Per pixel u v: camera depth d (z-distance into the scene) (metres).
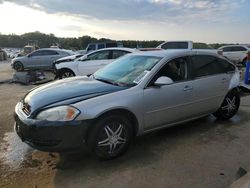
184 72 4.86
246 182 2.69
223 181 3.46
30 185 3.36
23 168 3.78
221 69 5.54
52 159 4.04
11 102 7.62
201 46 16.86
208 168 3.79
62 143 3.56
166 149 4.39
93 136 3.73
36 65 17.94
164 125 4.64
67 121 3.53
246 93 9.03
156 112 4.39
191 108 4.94
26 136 3.65
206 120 5.88
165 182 3.42
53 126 3.51
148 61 4.73
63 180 3.47
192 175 3.60
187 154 4.21
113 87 4.20
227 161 4.00
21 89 10.07
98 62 10.66
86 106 3.66
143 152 4.27
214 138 4.88
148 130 4.43
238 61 22.02
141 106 4.17
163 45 16.55
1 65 25.97
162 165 3.86
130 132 4.11
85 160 3.99
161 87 4.40
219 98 5.47
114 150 3.96
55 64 12.49
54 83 4.61
